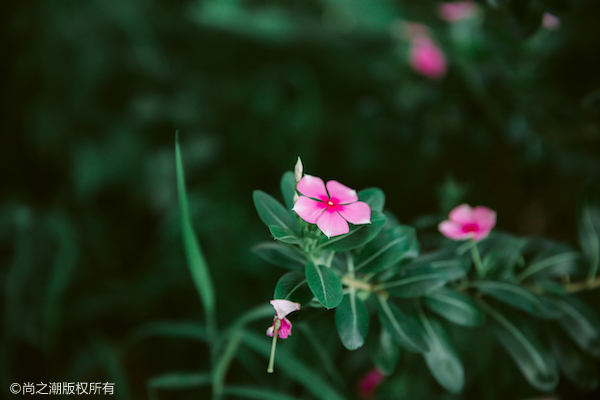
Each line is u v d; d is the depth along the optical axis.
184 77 0.97
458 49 0.70
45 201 0.84
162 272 0.83
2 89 0.81
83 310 0.79
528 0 0.55
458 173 0.83
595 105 0.57
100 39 0.85
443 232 0.51
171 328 0.68
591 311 0.50
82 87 0.84
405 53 0.88
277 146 1.00
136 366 0.77
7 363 0.71
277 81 1.10
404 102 0.79
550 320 0.53
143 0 0.95
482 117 0.72
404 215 0.97
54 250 0.78
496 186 0.77
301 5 1.29
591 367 0.51
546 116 0.66
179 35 1.04
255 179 1.00
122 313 0.83
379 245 0.47
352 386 0.71
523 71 0.69
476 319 0.47
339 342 0.73
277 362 0.56
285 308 0.42
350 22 1.29
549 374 0.48
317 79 1.21
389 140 0.92
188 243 0.50
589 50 0.65
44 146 0.82
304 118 1.02
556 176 0.71
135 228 0.91
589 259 0.52
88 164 0.82
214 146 0.91
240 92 1.04
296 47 1.22
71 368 0.72
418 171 0.96
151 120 0.88
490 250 0.51
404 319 0.47
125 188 0.86
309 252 0.46
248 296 0.85
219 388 0.56
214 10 1.06
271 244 0.48
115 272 0.88
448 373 0.47
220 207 0.88
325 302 0.42
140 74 0.89
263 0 1.23
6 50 0.81
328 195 0.43
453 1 0.66
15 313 0.73
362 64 1.23
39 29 0.81
